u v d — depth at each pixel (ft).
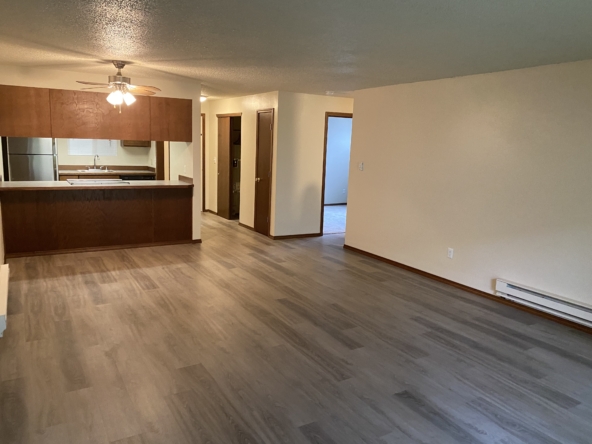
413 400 8.67
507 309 13.84
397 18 8.72
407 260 18.03
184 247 20.65
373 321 12.57
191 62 14.51
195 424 7.67
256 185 24.43
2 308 10.04
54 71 17.20
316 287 15.43
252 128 24.48
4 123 16.71
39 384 8.73
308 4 8.08
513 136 13.65
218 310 12.94
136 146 28.96
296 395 8.69
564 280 12.67
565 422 8.13
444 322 12.66
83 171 26.48
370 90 19.45
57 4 8.55
